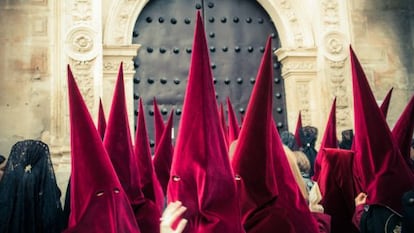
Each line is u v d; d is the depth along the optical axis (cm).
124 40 1081
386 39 1170
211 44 1168
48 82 1005
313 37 1153
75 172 297
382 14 1180
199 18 282
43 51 1014
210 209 264
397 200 379
